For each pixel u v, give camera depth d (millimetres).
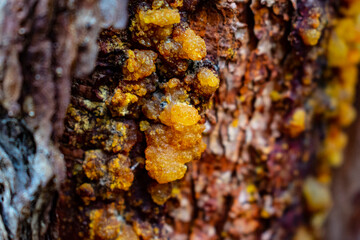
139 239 244
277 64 248
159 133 227
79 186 234
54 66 221
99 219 235
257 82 249
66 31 219
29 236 230
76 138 231
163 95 229
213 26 235
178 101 229
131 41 226
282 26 242
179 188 253
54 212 235
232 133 253
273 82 252
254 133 257
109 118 230
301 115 258
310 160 287
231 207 263
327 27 256
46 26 216
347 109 292
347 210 324
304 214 295
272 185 268
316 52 252
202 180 256
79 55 223
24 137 224
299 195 286
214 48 237
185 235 262
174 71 228
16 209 224
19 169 225
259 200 268
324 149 296
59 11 217
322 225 312
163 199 243
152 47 226
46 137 226
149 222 246
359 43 270
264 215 269
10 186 225
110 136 230
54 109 225
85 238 236
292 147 268
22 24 214
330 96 279
